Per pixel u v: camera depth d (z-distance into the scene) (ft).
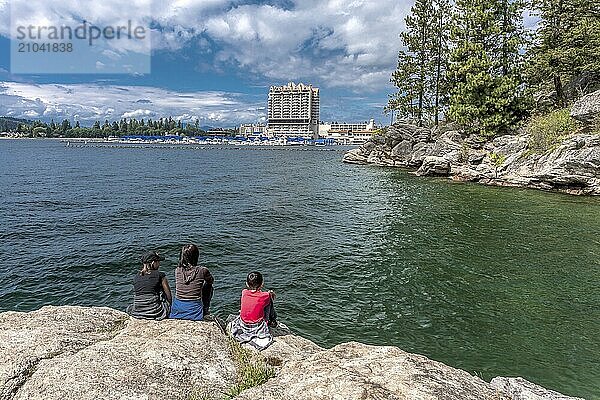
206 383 20.61
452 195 122.83
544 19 167.63
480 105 167.43
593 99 120.88
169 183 159.33
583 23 150.92
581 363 35.65
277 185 154.92
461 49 174.50
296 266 61.11
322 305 47.65
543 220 87.15
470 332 41.16
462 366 35.70
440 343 39.34
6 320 26.50
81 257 64.85
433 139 205.77
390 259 63.67
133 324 26.91
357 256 65.46
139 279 28.37
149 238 76.38
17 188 135.64
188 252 29.32
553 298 48.62
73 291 52.70
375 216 96.22
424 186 144.25
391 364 21.50
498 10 177.37
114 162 268.00
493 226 83.10
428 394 18.03
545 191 124.88
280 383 19.86
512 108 166.40
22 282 54.70
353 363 21.79
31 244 71.51
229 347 24.66
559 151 120.06
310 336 41.11
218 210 104.68
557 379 33.60
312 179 175.01
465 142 164.14
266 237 77.66
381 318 44.45
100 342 23.53
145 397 18.94
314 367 21.06
